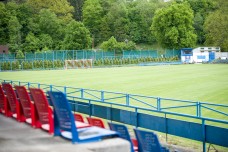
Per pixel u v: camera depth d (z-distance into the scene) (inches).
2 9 3784.5
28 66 2637.8
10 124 311.7
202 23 4712.1
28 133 273.6
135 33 4785.9
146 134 257.4
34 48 3629.4
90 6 4687.5
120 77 1611.7
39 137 259.1
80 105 608.1
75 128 233.9
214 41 3821.4
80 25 3649.1
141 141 267.1
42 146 232.5
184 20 4013.3
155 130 458.0
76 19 5211.6
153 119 460.4
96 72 2079.2
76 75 1829.5
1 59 2760.8
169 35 3978.8
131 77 1596.9
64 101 235.0
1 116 356.2
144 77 1579.7
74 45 3595.0
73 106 625.9
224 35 3533.5
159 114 639.8
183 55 3474.4
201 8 5083.7
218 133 373.4
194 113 636.1
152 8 4943.4
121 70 2265.0
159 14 4109.3
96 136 237.9
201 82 1280.8
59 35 4003.4
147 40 4835.1
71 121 233.3
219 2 3558.1
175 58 3467.0
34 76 1825.8
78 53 3036.4
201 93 955.3
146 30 4840.1
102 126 292.4
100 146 223.5
